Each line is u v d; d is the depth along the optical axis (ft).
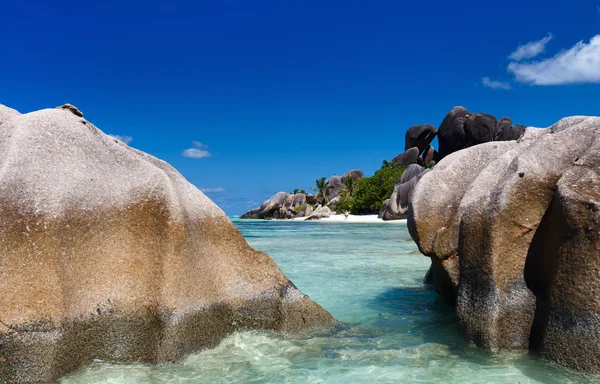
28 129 13.23
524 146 16.84
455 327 16.90
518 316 13.53
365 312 19.54
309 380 12.12
